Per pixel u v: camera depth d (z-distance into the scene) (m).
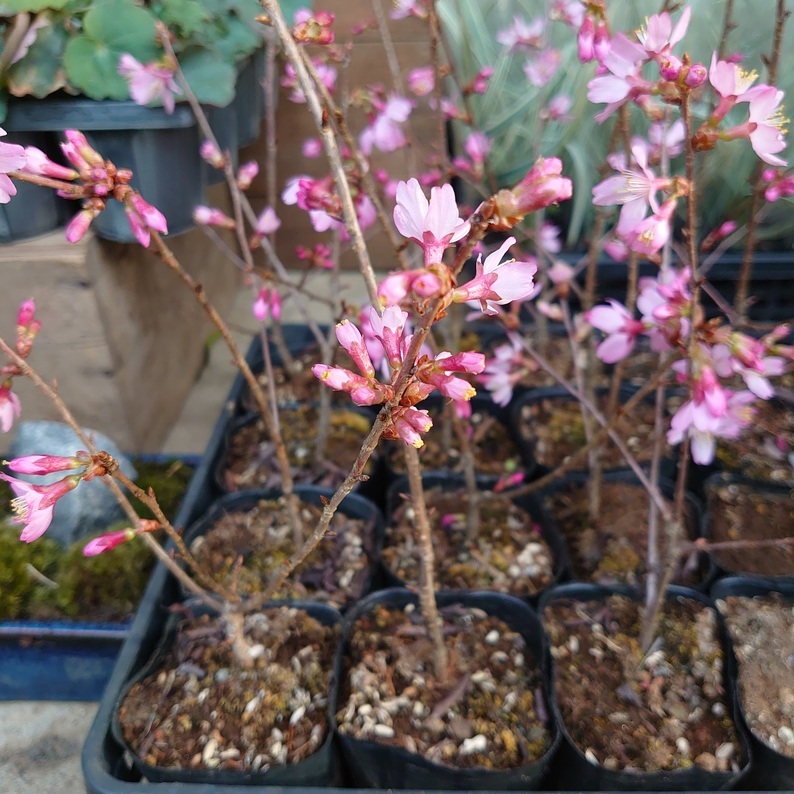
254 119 0.44
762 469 0.35
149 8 0.33
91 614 0.30
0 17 0.30
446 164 0.29
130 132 0.32
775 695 0.25
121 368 0.36
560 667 0.26
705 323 0.19
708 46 0.43
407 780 0.23
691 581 0.30
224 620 0.27
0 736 0.29
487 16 0.48
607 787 0.23
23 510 0.18
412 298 0.13
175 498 0.35
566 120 0.42
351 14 0.47
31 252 0.33
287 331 0.46
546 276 0.41
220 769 0.23
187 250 0.45
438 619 0.24
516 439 0.38
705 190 0.46
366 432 0.38
